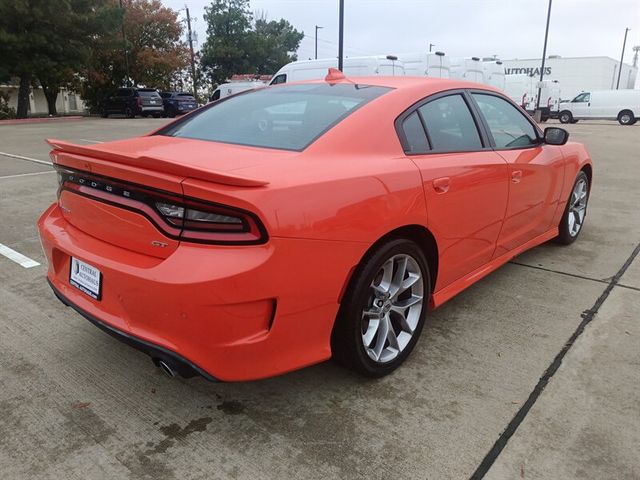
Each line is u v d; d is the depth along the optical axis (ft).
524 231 12.95
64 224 8.62
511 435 7.49
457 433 7.54
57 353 9.53
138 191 6.97
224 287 6.36
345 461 7.00
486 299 12.21
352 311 7.93
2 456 7.02
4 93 110.42
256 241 6.46
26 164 31.22
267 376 7.14
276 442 7.36
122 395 8.38
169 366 6.89
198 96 157.07
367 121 8.65
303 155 7.80
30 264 13.98
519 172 11.70
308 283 7.03
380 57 49.85
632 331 10.62
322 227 7.04
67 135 55.31
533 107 98.02
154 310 6.73
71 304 8.13
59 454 7.07
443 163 9.36
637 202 23.08
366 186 7.73
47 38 87.92
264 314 6.83
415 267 9.09
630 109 91.35
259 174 6.95
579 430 7.61
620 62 158.71
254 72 166.30
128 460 6.99
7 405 8.07
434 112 9.93
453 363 9.41
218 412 8.00
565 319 11.18
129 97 98.68
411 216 8.45
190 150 8.32
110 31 95.09
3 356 9.41
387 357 8.87
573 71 146.41
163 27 125.90
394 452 7.16
